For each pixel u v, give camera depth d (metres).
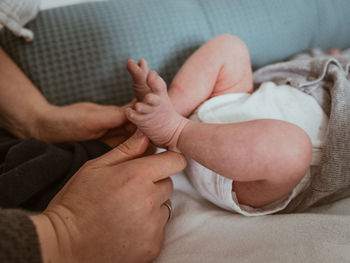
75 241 0.35
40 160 0.50
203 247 0.44
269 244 0.41
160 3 0.82
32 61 0.70
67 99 0.73
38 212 0.47
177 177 0.66
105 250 0.35
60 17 0.74
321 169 0.52
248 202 0.53
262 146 0.43
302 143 0.44
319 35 1.02
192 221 0.51
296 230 0.42
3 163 0.56
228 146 0.44
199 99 0.62
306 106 0.58
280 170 0.44
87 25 0.74
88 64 0.73
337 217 0.43
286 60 0.99
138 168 0.41
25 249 0.27
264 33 0.89
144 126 0.44
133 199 0.38
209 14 0.84
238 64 0.65
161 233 0.43
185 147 0.47
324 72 0.60
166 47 0.78
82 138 0.64
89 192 0.38
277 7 0.91
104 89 0.75
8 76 0.66
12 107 0.65
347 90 0.55
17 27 0.65
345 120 0.52
